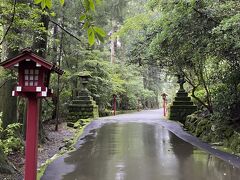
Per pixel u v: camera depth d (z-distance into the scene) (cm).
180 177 558
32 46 883
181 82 1575
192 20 775
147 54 1130
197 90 1588
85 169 611
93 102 1661
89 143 925
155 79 3219
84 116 1586
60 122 1582
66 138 1104
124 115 2028
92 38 246
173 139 1011
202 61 1002
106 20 1500
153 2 903
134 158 719
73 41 1408
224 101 934
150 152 791
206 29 770
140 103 2986
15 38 677
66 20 1222
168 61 1273
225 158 720
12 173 619
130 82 2378
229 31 655
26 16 673
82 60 1675
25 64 434
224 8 724
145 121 1546
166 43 918
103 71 1809
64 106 1653
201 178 551
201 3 734
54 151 905
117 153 777
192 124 1220
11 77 707
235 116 938
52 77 1355
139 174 577
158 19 921
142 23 1124
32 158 445
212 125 991
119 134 1113
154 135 1097
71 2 1090
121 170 607
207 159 711
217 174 579
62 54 1432
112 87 1930
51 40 1233
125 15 1647
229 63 942
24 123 881
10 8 602
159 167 633
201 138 1029
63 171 595
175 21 791
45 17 893
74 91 1734
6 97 799
